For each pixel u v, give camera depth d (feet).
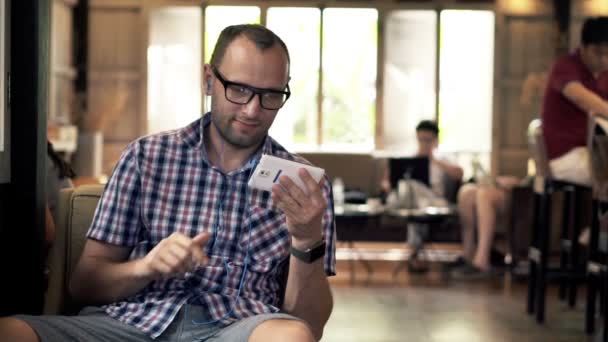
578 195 17.92
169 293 6.83
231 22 37.40
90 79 37.42
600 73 16.80
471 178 29.27
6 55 7.15
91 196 7.93
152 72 37.58
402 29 37.32
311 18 37.27
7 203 7.33
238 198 7.04
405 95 37.45
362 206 27.71
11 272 7.38
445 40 37.29
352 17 37.32
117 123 37.37
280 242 7.08
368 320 17.87
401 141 37.52
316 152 32.55
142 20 37.29
